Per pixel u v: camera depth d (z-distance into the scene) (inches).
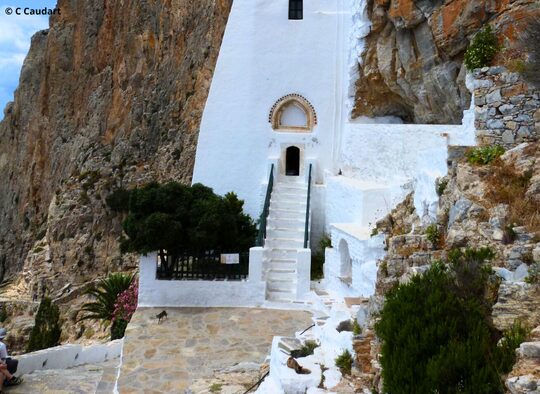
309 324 579.5
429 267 312.0
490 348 236.8
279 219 756.6
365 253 533.0
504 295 263.7
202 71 1384.1
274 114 847.1
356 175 757.3
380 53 725.9
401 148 669.3
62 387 467.2
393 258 395.2
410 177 646.5
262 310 627.2
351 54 802.8
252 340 535.2
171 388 430.6
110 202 1451.8
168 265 674.2
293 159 865.5
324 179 832.3
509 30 485.4
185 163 1344.7
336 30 843.4
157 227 632.4
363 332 343.3
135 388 430.6
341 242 615.2
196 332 557.0
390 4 674.2
